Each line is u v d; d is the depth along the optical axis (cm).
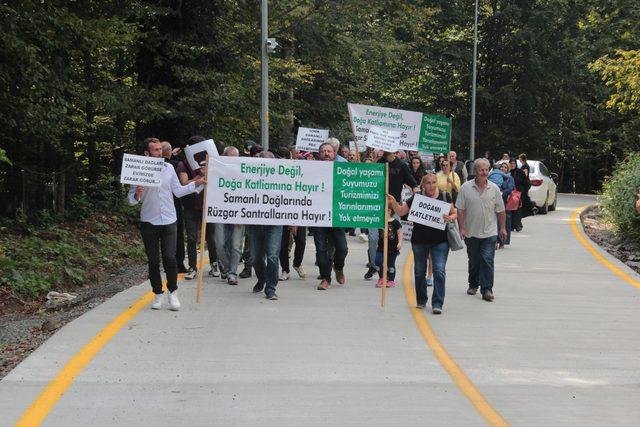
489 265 1145
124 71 2209
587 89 4731
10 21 1430
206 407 637
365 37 2956
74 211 1947
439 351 837
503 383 723
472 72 4500
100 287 1279
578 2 4459
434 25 4497
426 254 1054
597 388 712
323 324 952
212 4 2178
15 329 934
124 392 672
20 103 1576
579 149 5144
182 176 1157
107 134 2194
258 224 1094
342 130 3369
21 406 630
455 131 4631
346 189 1096
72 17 1588
